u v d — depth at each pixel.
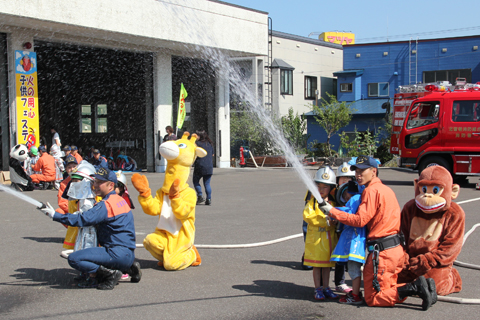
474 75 31.56
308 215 4.66
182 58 22.64
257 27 21.73
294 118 32.16
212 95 23.11
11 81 15.74
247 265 6.14
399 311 4.48
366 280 4.57
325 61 37.56
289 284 5.35
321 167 4.86
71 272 5.77
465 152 14.65
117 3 16.53
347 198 4.82
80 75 22.81
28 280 5.43
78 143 24.06
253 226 8.67
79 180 5.56
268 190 14.26
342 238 4.64
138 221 9.22
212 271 5.87
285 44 34.12
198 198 11.46
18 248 6.94
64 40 17.31
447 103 14.83
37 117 16.38
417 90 17.11
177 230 5.93
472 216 9.73
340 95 35.09
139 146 22.83
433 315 4.38
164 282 5.40
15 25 15.39
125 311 4.45
